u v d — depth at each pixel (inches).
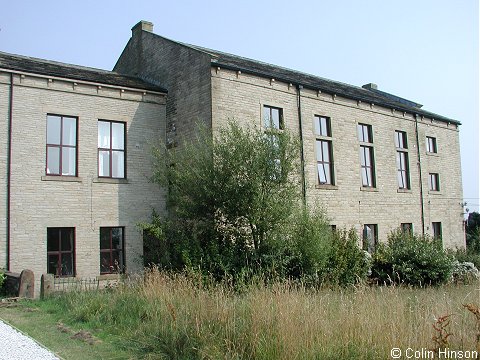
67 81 666.2
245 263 564.1
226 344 292.2
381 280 719.7
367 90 1214.9
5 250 600.4
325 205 819.4
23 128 628.4
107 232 685.3
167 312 363.9
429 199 1061.8
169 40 779.4
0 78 620.7
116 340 344.5
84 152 672.4
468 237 1289.4
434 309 339.6
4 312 445.4
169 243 610.5
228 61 753.6
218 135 666.8
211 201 586.6
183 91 734.5
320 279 598.9
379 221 923.4
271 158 584.4
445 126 1149.1
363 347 269.1
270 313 308.2
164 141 751.7
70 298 468.1
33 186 627.2
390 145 981.2
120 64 932.6
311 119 822.5
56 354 308.0
